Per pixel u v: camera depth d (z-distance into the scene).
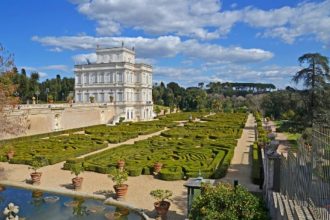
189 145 37.34
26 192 21.34
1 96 23.38
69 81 131.25
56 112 54.66
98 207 18.55
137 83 90.19
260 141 37.19
